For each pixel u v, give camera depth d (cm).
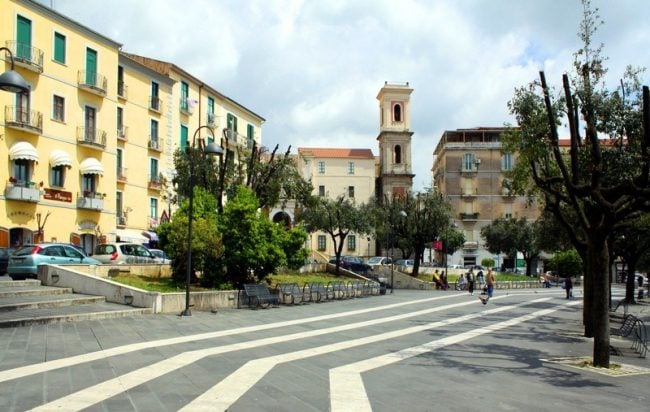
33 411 698
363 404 798
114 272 2266
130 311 1738
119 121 4150
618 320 1612
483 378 1030
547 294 4253
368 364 1127
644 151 1161
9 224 3170
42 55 3331
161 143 4609
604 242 1223
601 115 1534
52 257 2198
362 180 8050
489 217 7494
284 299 2552
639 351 1475
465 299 3400
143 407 734
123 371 945
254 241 2334
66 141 3547
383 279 4297
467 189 7525
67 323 1485
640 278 5150
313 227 4206
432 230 4709
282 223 2664
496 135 7662
